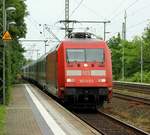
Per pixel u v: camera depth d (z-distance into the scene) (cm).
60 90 2958
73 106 3180
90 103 3012
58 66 2970
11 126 1864
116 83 5834
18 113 2406
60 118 2175
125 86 5341
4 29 3092
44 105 2931
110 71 2991
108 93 2977
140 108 3039
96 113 2997
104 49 2989
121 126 2341
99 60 2970
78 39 3027
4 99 2831
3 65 2811
